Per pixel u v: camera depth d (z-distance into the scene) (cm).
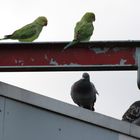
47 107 870
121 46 1069
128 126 921
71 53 1068
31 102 861
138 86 1075
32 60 1056
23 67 1054
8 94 847
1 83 850
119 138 911
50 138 859
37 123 859
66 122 880
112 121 909
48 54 1061
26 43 1048
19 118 848
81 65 1068
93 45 1068
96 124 896
